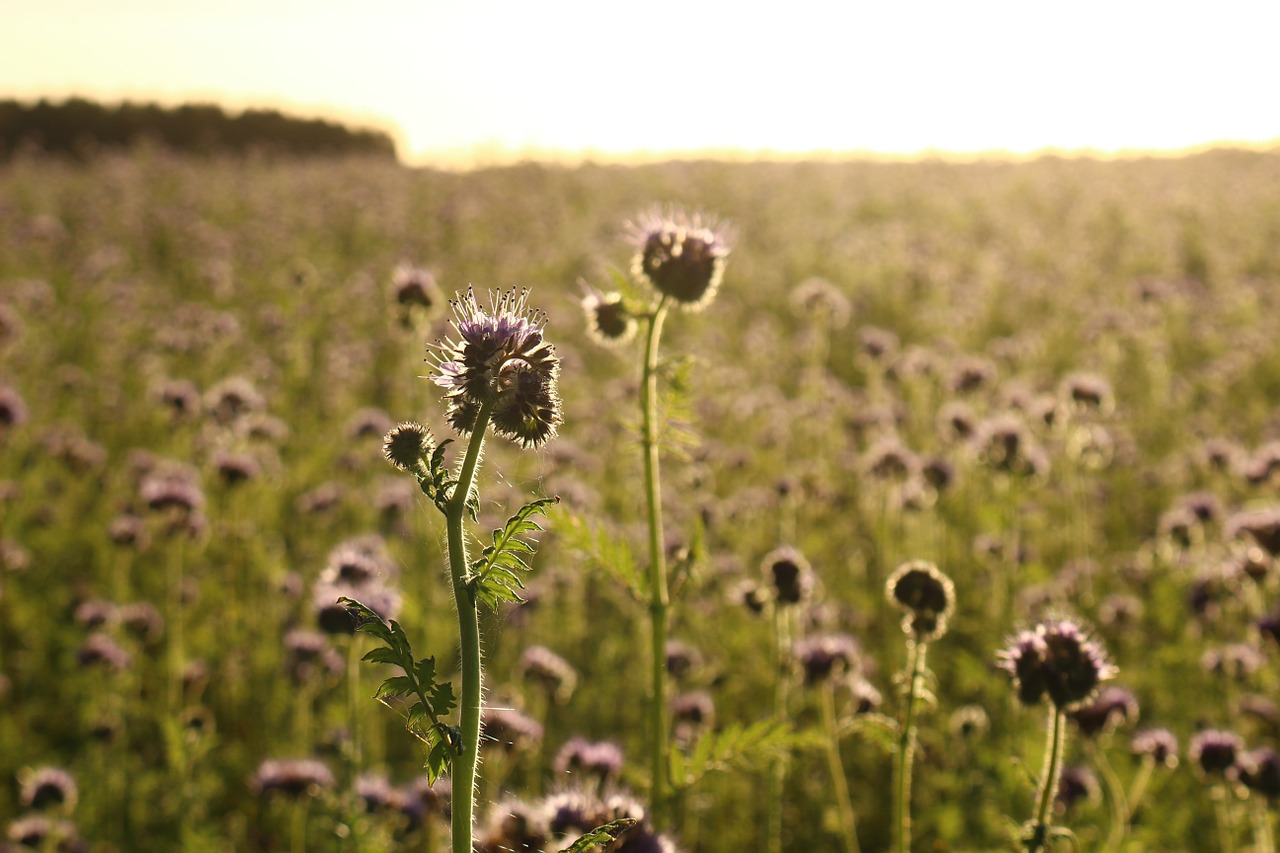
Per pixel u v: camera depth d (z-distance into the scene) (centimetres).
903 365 1673
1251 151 7462
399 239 3750
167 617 998
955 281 3212
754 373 2172
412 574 880
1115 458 1541
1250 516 855
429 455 259
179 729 706
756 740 439
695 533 452
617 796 397
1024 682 381
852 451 1498
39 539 1176
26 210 3878
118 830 734
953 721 743
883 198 5016
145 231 3522
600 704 864
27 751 835
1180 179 5700
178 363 1939
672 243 467
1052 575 1110
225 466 1045
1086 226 4288
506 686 759
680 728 697
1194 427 1750
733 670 861
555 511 455
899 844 441
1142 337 2245
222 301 2666
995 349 2141
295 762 661
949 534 1143
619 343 524
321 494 1214
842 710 787
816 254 3641
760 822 739
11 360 1842
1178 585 1052
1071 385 1076
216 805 783
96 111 6850
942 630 455
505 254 3447
